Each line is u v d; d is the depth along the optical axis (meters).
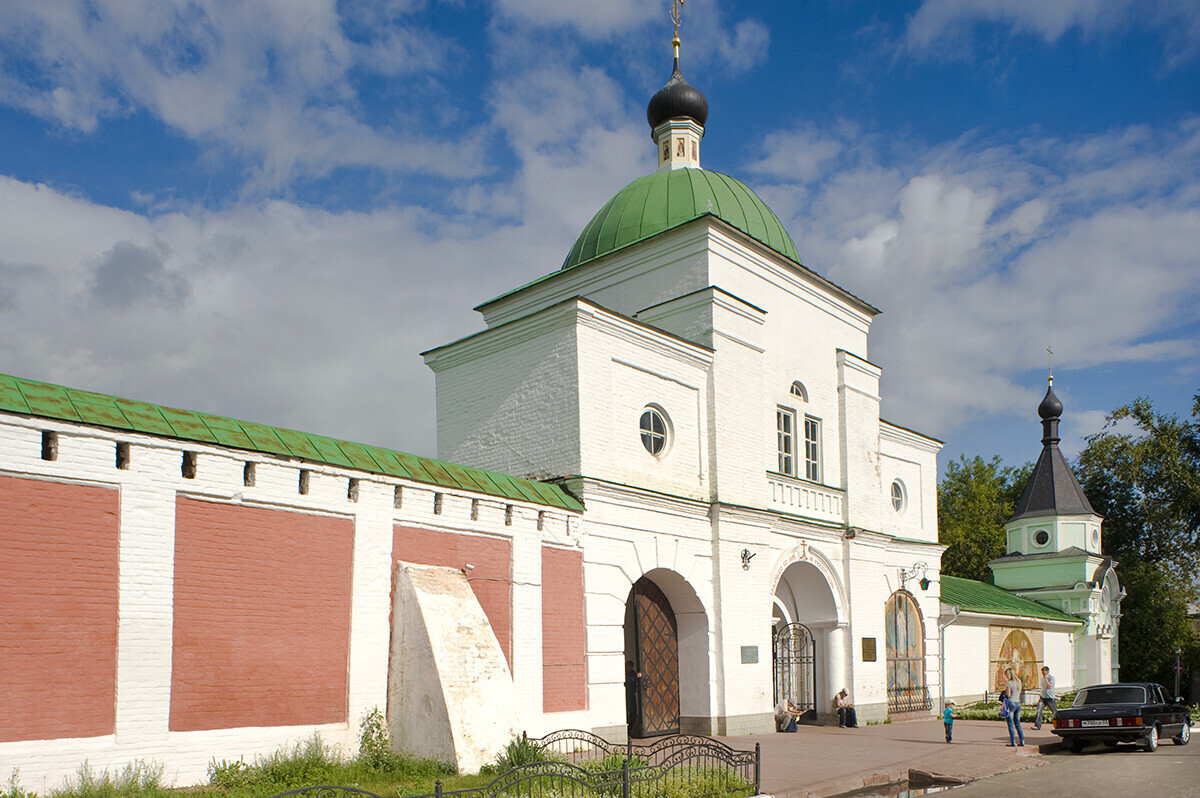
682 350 19.25
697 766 12.71
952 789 13.69
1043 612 34.38
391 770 11.49
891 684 24.81
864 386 25.14
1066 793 12.99
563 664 15.83
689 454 19.16
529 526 15.45
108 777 9.55
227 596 11.20
